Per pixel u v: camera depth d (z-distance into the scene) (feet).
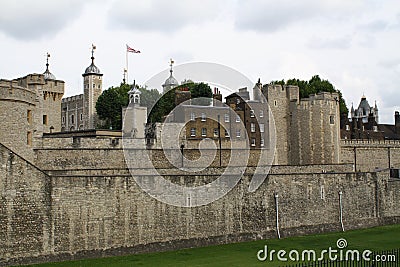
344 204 145.79
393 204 157.28
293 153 222.07
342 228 143.64
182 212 115.65
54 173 120.57
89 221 102.63
